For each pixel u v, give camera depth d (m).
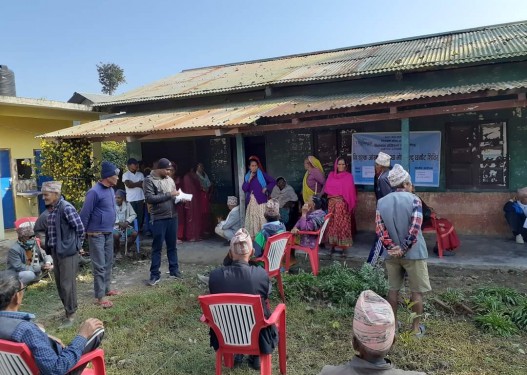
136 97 10.87
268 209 5.48
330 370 1.90
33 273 5.61
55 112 12.03
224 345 3.44
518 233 7.46
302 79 8.69
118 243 8.00
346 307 5.04
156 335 4.72
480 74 7.66
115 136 8.50
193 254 8.06
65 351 2.65
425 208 6.99
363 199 8.97
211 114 8.40
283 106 7.81
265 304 3.58
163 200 6.25
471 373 3.65
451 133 8.28
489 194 8.02
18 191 11.52
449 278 5.96
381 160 5.79
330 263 6.95
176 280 6.52
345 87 8.70
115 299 5.84
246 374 3.86
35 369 2.54
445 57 7.90
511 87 5.71
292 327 4.70
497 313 4.55
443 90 6.45
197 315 5.19
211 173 11.26
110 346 4.46
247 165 10.69
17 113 10.94
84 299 5.97
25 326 2.60
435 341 4.19
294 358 4.09
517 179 7.84
